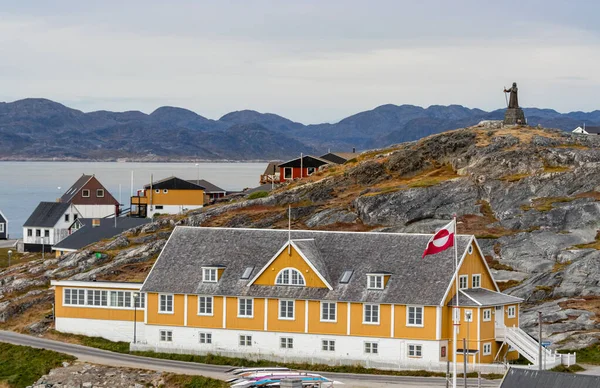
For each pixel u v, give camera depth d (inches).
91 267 7293.3
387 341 5022.1
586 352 5206.7
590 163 7662.4
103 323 5866.1
